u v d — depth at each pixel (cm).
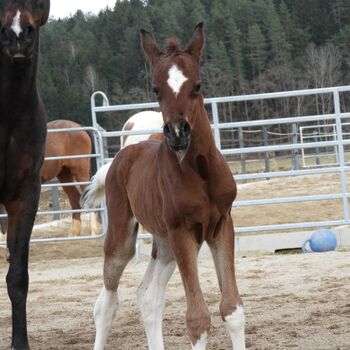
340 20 6281
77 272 1266
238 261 1283
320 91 1377
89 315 926
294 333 754
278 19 6038
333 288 991
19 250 761
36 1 723
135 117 1503
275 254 1368
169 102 568
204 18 5972
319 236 1347
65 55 5719
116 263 724
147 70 5328
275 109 5588
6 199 767
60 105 5144
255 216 1759
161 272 704
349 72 5819
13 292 752
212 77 5672
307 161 3356
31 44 701
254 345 714
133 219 718
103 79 5456
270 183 2294
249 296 976
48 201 2542
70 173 1717
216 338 765
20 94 739
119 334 809
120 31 5916
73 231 1702
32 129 755
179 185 598
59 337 815
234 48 5828
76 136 1686
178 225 608
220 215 614
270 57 5909
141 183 673
